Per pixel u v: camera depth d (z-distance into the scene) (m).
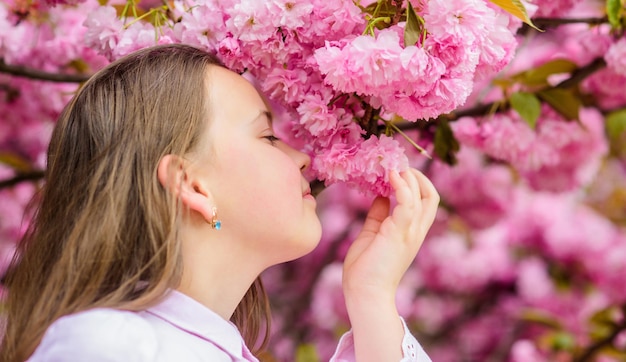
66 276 1.38
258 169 1.43
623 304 2.66
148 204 1.39
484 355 3.02
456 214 2.58
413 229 1.50
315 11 1.44
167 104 1.42
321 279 2.92
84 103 1.44
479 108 1.89
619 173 3.03
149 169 1.40
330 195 3.01
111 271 1.38
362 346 1.48
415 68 1.37
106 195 1.39
